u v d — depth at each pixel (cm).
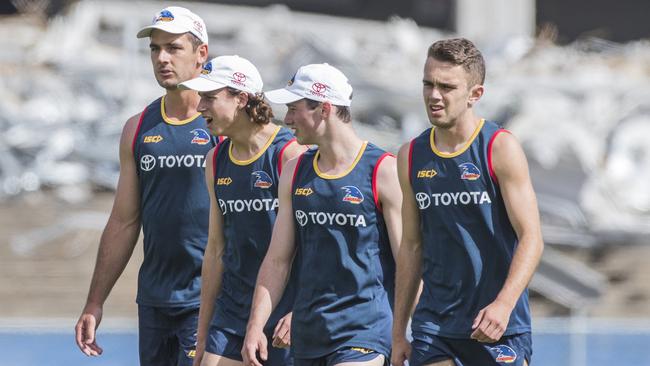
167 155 1888
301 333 1672
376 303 1648
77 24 7225
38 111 6219
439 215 1554
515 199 1513
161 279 1931
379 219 1644
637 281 5350
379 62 7319
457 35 8612
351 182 1631
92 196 5881
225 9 8338
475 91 1516
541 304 4919
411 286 1614
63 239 5325
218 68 1738
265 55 7225
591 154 6153
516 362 1555
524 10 8744
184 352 1930
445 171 1545
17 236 5306
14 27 7281
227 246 1816
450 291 1564
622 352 4009
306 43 6962
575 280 4812
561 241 5581
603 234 5762
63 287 4959
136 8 7738
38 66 6769
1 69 6662
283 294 1792
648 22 11531
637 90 6706
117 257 1945
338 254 1639
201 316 1842
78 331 1933
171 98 1895
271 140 1775
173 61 1856
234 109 1741
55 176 5912
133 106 6462
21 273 5034
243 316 1797
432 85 1499
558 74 7000
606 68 7200
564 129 6200
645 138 6431
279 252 1689
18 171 5888
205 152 1884
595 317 5050
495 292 1547
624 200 6125
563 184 6006
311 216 1645
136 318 4641
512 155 1512
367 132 6209
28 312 4772
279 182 1695
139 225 1961
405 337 1625
